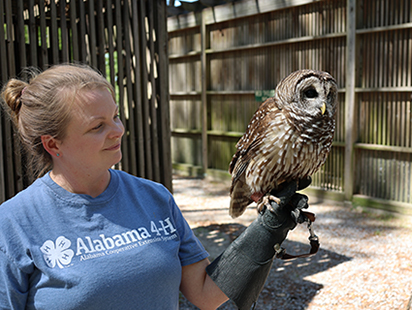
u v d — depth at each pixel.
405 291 3.88
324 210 6.82
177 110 10.25
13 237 1.15
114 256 1.20
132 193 1.34
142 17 4.32
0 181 3.30
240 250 1.42
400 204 6.26
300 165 2.15
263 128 2.21
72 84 1.17
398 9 6.00
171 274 1.28
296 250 5.15
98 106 1.18
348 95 6.65
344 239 5.46
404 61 6.04
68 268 1.15
